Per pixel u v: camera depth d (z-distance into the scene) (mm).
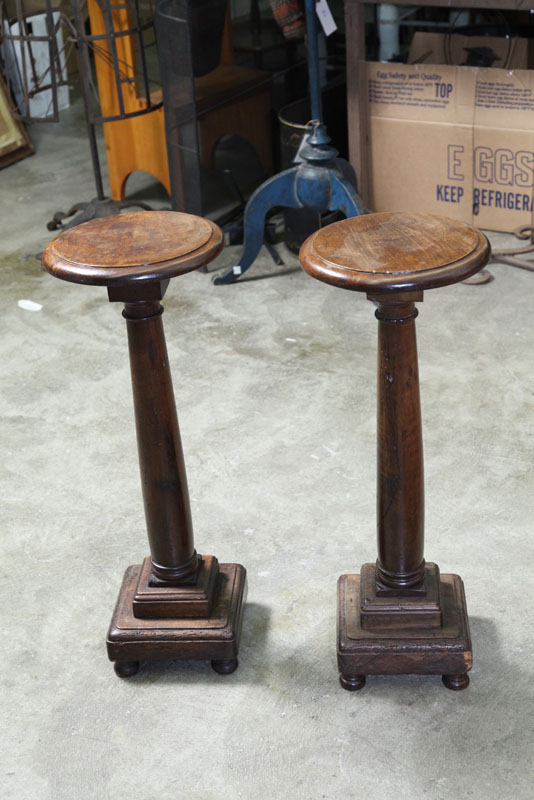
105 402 3143
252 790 1835
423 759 1871
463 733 1918
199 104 4129
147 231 1821
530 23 4664
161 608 2055
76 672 2123
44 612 2289
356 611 2045
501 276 3795
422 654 1958
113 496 2686
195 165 3852
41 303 3846
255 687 2059
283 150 4008
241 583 2180
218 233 1797
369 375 3184
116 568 2412
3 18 4223
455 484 2625
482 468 2684
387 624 1977
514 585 2266
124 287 1730
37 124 6094
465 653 1953
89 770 1894
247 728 1966
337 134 4766
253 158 5059
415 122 4031
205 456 2812
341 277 1583
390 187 4254
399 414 1786
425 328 3441
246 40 4344
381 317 1713
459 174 4062
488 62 4312
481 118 3898
